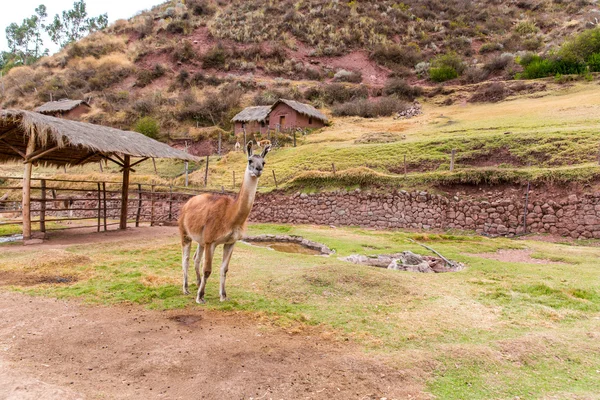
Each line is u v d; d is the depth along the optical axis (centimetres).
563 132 2186
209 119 4700
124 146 1353
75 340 495
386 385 421
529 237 1645
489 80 4822
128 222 1870
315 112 4122
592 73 3947
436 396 408
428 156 2309
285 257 1104
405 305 704
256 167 614
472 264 1076
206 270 654
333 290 754
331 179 2175
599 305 735
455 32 6769
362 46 6638
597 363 499
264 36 6812
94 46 6975
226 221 634
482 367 475
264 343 512
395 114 4278
